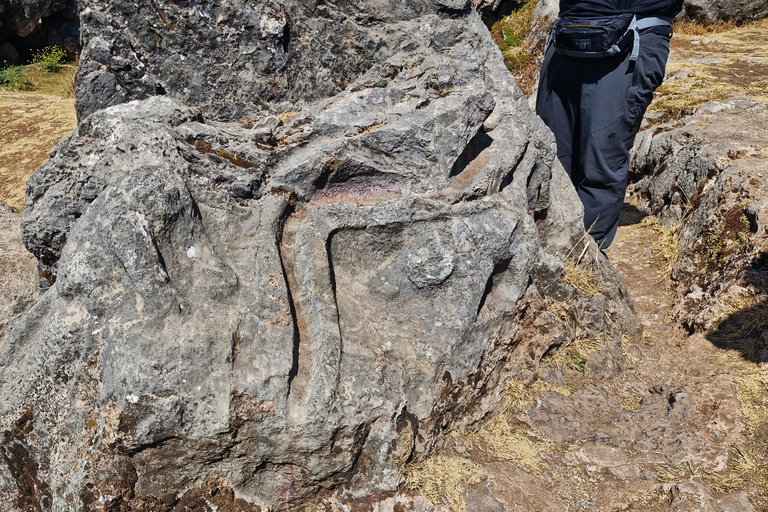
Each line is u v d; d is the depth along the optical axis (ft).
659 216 16.75
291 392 7.45
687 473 8.55
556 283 10.43
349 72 9.85
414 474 8.05
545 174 11.12
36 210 8.46
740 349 10.79
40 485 7.84
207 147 8.39
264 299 7.72
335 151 8.65
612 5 11.78
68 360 7.52
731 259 12.30
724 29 34.99
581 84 12.11
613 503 8.17
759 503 8.08
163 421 7.00
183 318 7.41
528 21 34.17
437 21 9.93
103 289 7.43
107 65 8.85
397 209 8.66
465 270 8.76
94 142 8.38
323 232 8.43
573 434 9.14
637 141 19.70
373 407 7.64
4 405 7.89
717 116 18.28
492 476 8.32
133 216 7.38
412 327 8.57
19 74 48.93
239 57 9.09
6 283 10.22
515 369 9.68
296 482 7.76
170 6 8.70
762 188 13.05
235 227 8.25
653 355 11.27
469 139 9.34
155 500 7.45
